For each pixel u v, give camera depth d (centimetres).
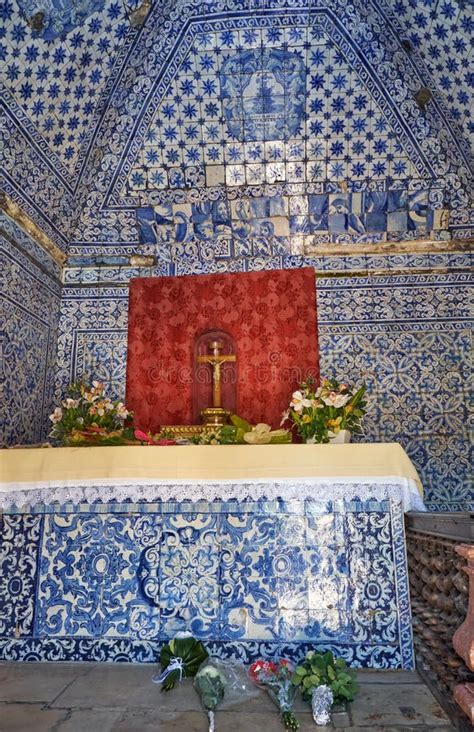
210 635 266
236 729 198
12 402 381
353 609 264
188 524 280
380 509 274
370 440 427
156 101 429
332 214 466
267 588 270
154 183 461
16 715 208
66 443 344
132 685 239
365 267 463
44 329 437
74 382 452
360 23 390
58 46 359
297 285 464
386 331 448
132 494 280
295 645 261
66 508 286
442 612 233
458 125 409
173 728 198
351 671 253
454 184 446
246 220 473
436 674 229
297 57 407
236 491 274
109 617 273
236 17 388
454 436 423
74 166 429
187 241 479
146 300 470
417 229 464
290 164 452
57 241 455
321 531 274
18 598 278
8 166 371
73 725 200
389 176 450
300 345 452
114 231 478
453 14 354
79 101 397
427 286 455
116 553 280
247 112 432
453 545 211
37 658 270
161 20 387
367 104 425
